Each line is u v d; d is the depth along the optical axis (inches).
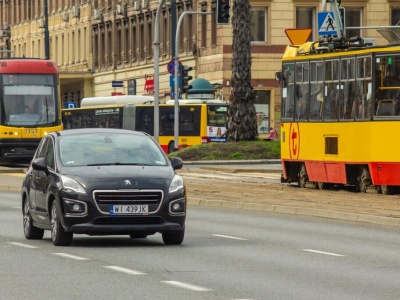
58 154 1460.4
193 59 5639.8
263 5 5359.3
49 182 1435.8
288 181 2689.5
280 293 977.5
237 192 2444.6
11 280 1067.3
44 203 1456.7
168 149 4977.9
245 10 3875.5
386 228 1712.6
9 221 1843.0
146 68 6299.2
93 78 7145.7
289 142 2659.9
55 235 1417.3
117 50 6781.5
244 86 3912.4
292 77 2642.7
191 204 2256.4
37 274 1114.1
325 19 2546.8
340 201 2151.8
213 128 4891.7
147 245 1432.1
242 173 3265.3
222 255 1305.4
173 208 1393.9
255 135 3944.4
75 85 7362.2
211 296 955.3
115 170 1409.9
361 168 2412.6
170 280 1066.1
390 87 2321.6
